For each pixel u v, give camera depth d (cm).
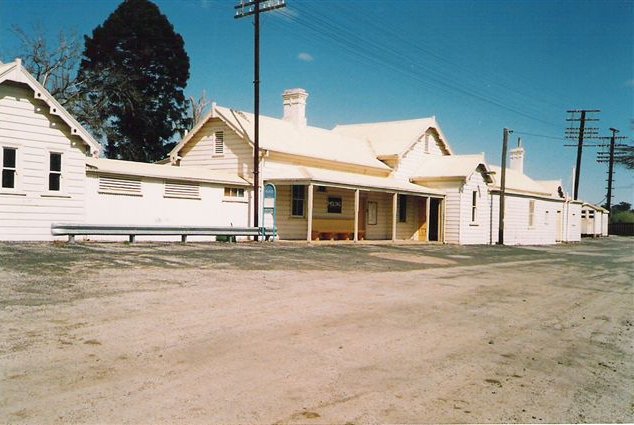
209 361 652
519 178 4516
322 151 2870
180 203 2219
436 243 3186
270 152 2514
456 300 1212
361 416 518
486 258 2398
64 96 3772
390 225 3303
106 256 1441
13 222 1709
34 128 1756
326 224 2844
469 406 567
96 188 1939
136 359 640
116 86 3947
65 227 1669
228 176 2462
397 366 687
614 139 7325
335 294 1164
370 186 2667
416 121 3606
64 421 466
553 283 1661
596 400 618
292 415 510
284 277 1337
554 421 543
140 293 1002
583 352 838
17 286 982
